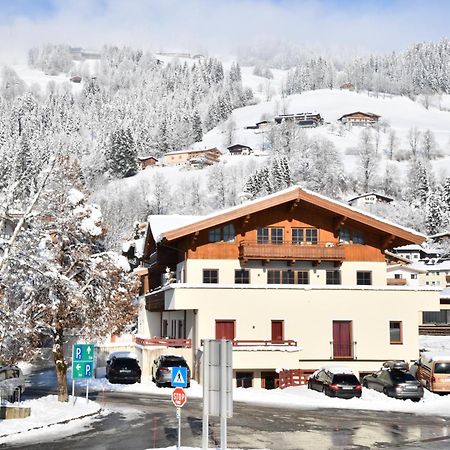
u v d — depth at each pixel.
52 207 28.06
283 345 39.06
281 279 43.34
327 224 44.16
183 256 44.31
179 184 197.25
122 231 109.38
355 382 33.38
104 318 29.20
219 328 40.12
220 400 15.94
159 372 37.19
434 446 20.38
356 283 43.84
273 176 178.50
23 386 28.91
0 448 19.28
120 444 20.00
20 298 26.86
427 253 120.94
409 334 41.91
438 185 180.38
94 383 39.12
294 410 29.08
